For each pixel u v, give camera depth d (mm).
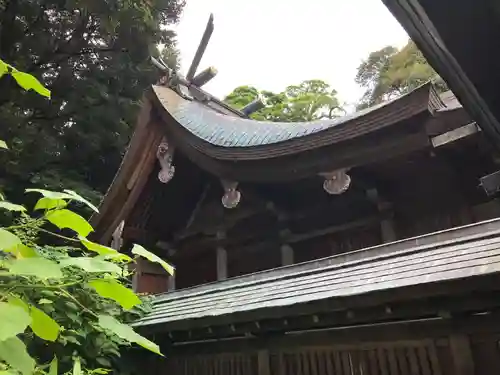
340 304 3949
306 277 4953
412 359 3977
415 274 3736
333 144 5328
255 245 7414
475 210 5449
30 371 1212
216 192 8094
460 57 2281
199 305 5684
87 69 17109
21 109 16094
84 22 16734
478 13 2041
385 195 5844
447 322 3793
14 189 14891
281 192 6727
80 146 16812
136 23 16484
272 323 4672
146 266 8484
